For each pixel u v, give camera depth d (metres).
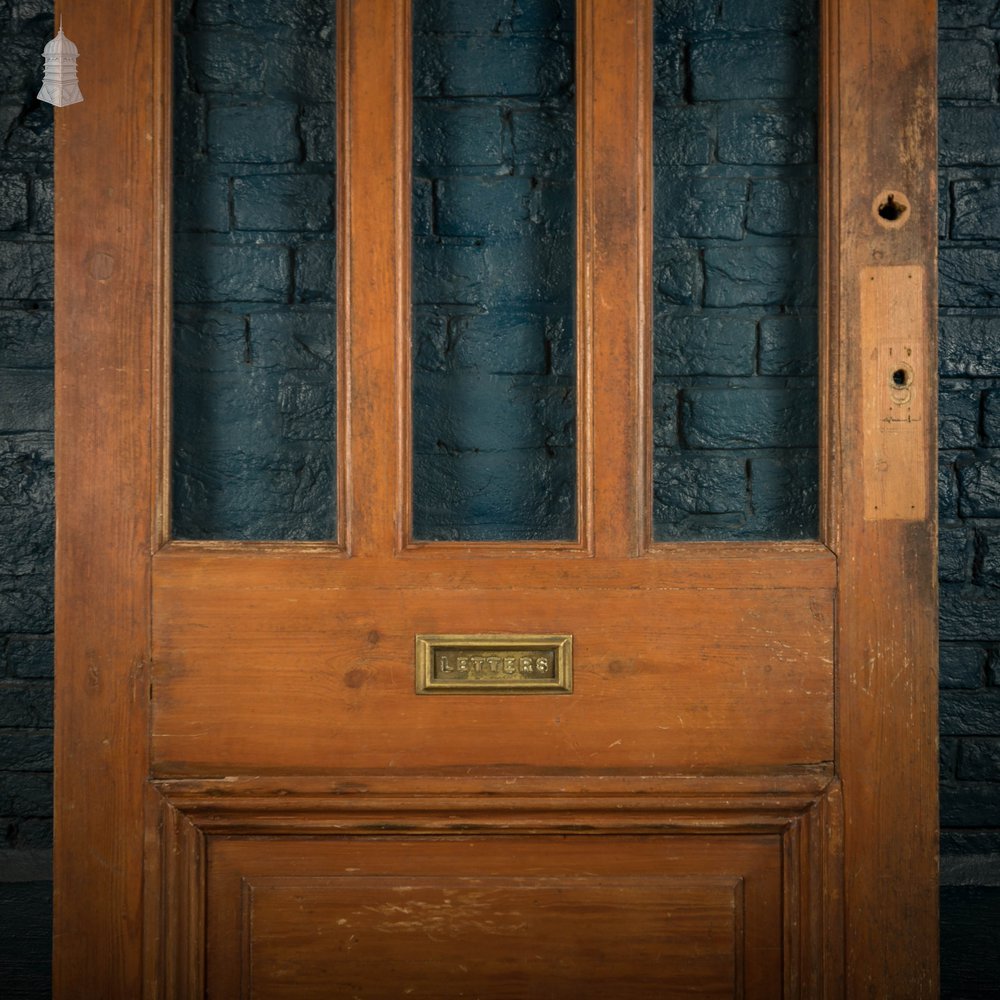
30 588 1.75
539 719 1.39
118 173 1.38
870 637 1.39
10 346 1.75
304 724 1.39
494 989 1.40
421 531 1.62
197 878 1.38
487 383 1.63
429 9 1.63
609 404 1.40
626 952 1.40
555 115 1.64
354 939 1.40
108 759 1.38
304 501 1.62
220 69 1.63
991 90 1.75
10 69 1.75
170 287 1.41
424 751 1.39
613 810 1.39
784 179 1.62
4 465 1.75
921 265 1.39
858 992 1.38
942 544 1.76
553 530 1.62
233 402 1.63
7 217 1.75
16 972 1.70
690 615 1.39
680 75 1.63
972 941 1.70
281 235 1.64
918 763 1.39
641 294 1.40
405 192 1.41
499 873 1.40
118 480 1.38
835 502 1.39
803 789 1.38
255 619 1.39
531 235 1.64
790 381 1.61
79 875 1.37
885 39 1.38
